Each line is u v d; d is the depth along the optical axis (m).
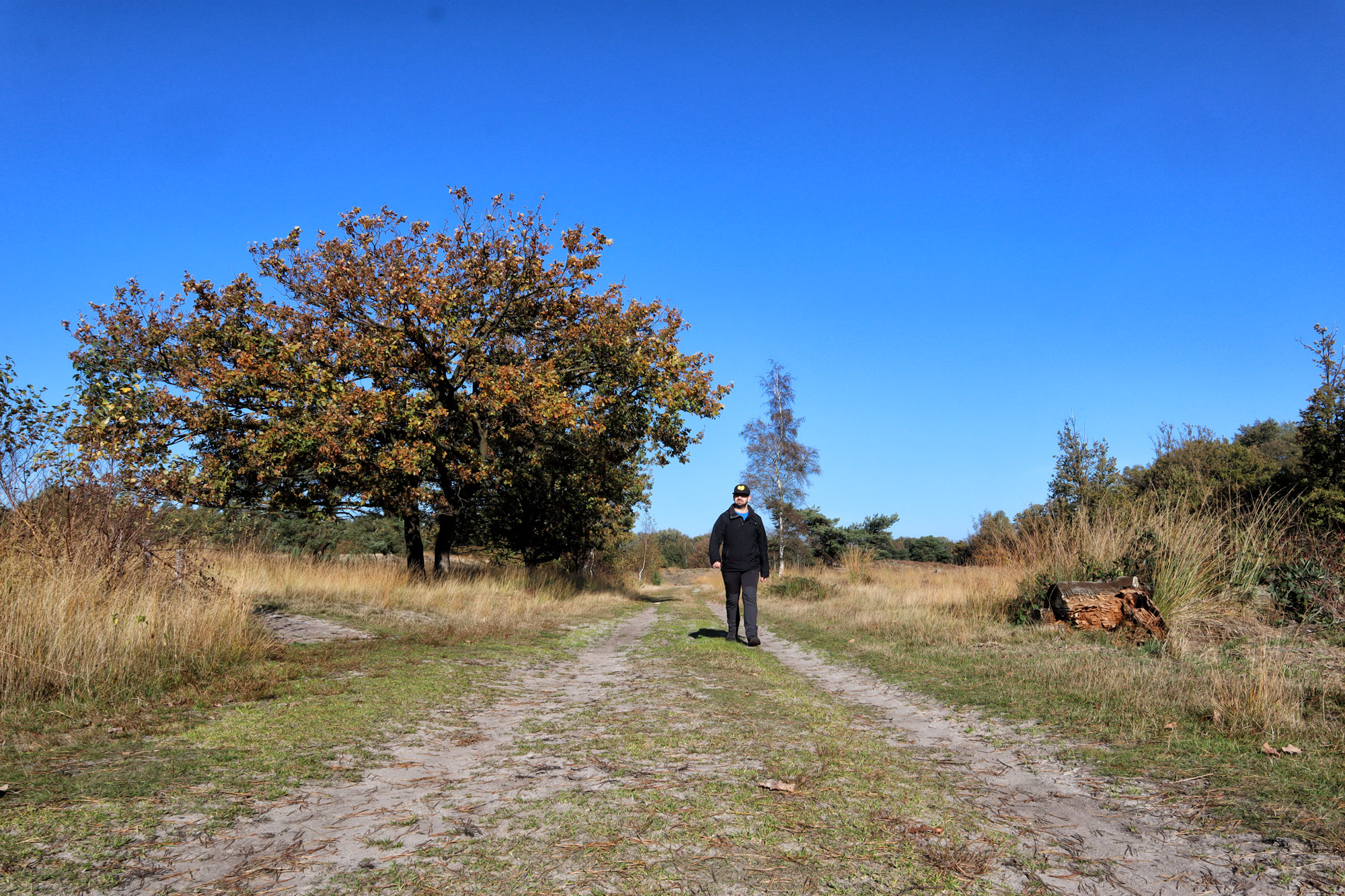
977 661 7.43
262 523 16.50
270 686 5.52
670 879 2.41
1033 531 12.66
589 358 19.47
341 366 16.47
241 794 3.16
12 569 5.81
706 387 19.73
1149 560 9.74
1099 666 6.51
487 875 2.43
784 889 2.35
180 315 17.06
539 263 18.05
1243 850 2.69
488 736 4.47
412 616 11.86
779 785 3.42
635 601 26.28
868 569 24.56
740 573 9.73
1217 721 4.50
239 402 16.41
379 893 2.28
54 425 9.41
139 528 7.38
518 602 15.32
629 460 22.70
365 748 4.04
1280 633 7.89
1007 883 2.42
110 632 5.50
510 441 19.41
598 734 4.53
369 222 17.59
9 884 2.24
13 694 4.69
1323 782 3.37
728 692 6.10
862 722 5.10
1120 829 2.94
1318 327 19.34
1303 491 18.70
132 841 2.62
